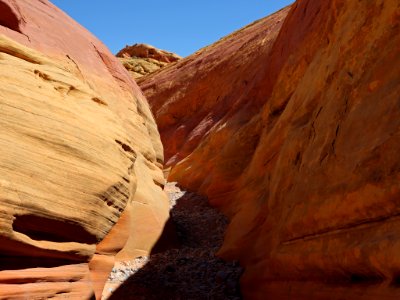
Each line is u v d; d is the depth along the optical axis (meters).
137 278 9.47
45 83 6.54
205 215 15.16
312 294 5.95
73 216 5.77
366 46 6.46
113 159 6.88
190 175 20.02
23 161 5.31
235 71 28.14
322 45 10.31
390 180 4.36
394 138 4.55
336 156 5.89
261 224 10.22
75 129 6.30
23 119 5.59
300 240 6.71
